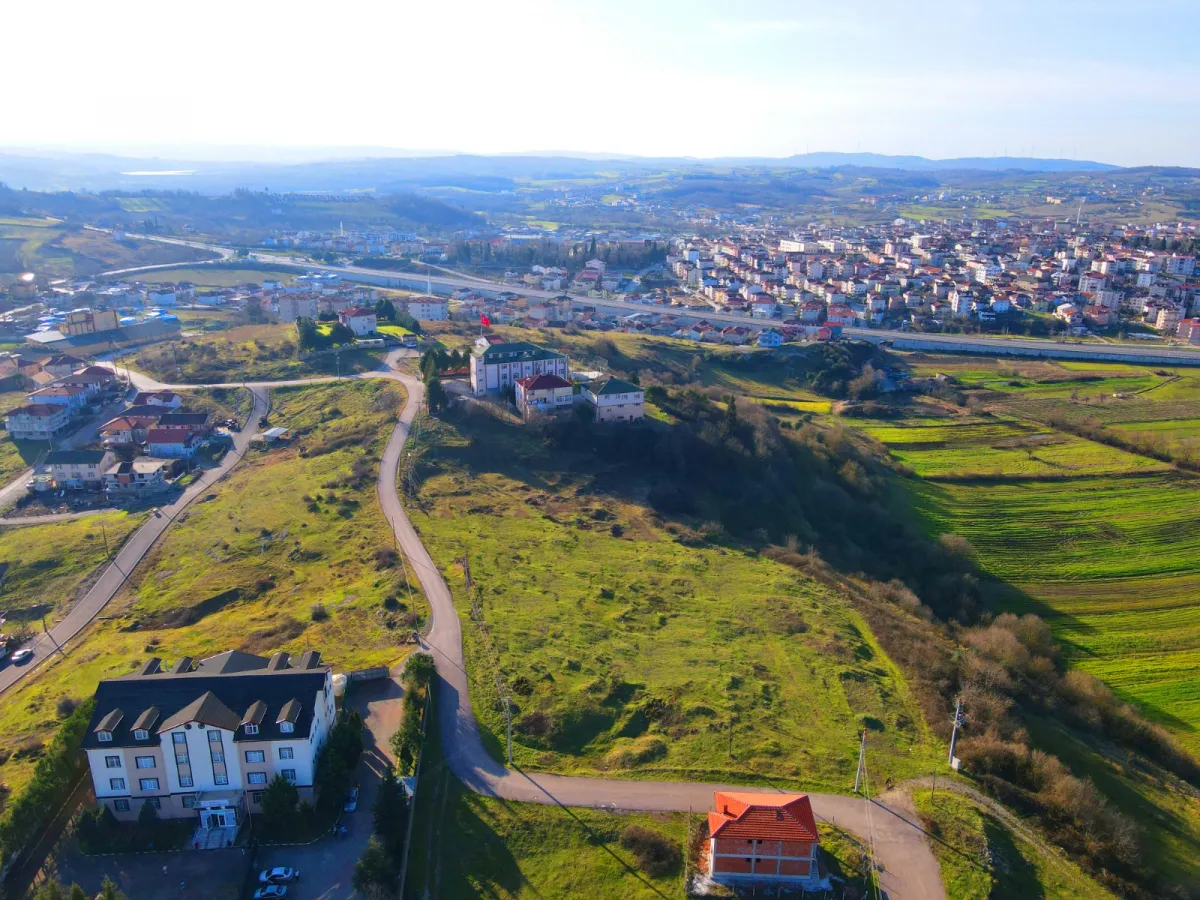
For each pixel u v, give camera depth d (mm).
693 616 125938
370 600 124562
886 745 98375
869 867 78938
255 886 75312
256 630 118000
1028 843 86062
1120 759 114500
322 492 167750
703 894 75125
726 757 93438
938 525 197250
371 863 73500
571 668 108125
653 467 186375
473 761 91000
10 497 179250
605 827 83000
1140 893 82375
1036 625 151125
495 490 169000
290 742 82812
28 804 78875
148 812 81938
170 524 163000
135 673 96750
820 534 182750
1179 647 152375
